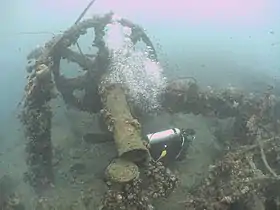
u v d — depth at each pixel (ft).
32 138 16.31
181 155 17.17
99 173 17.26
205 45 28.35
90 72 18.04
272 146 14.52
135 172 11.37
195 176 16.51
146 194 11.81
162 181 12.23
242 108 17.47
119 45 17.95
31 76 16.30
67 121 19.86
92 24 18.15
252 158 13.94
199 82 22.80
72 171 17.47
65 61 23.63
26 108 16.24
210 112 18.01
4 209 15.93
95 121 19.53
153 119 18.44
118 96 15.17
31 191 16.72
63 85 18.74
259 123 16.67
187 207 14.16
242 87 22.21
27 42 28.50
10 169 17.70
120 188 11.25
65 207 15.88
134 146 11.81
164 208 14.85
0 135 19.53
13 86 22.86
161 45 28.48
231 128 18.66
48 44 17.72
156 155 15.71
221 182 13.76
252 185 12.73
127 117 13.71
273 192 13.14
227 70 24.54
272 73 24.11
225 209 12.87
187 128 19.06
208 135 18.84
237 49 27.53
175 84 17.92
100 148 18.54
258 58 26.09
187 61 25.81
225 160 14.29
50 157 16.78
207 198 13.66
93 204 15.80
